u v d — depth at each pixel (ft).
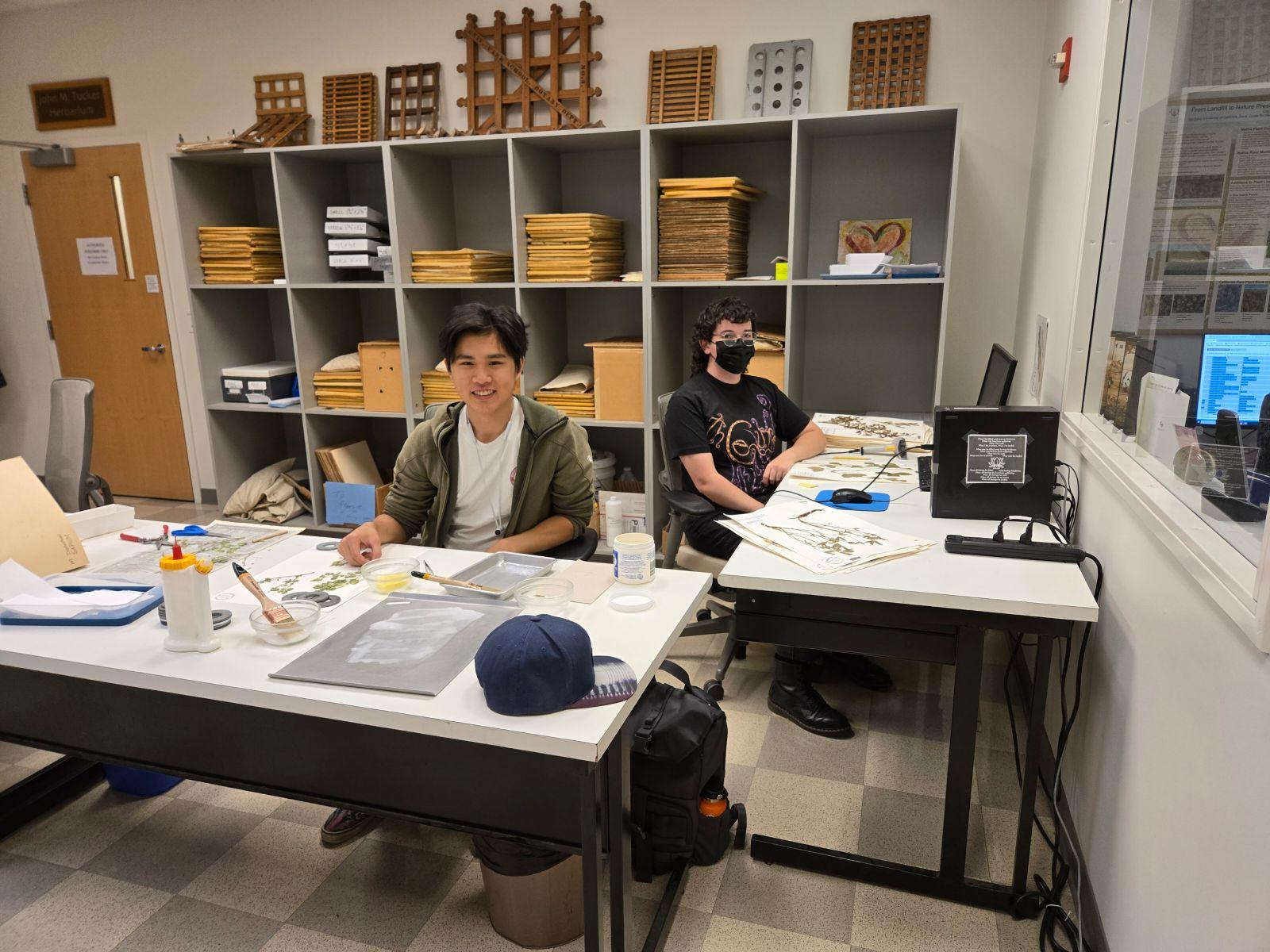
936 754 7.29
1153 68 5.66
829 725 7.57
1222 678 3.46
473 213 12.98
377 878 5.85
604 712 3.76
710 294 12.24
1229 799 3.29
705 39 11.32
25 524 5.56
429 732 3.73
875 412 11.57
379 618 4.75
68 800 6.74
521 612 4.80
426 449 6.83
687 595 5.09
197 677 4.11
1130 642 4.87
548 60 11.85
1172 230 5.07
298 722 4.42
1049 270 8.48
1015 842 5.93
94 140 14.46
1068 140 7.91
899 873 5.65
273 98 13.30
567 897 5.12
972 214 10.82
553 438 6.89
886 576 5.30
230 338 13.75
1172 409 4.79
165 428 15.35
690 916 5.46
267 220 14.03
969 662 5.18
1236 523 3.65
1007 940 5.24
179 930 5.38
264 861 6.04
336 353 13.51
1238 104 4.04
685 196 10.63
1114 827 4.89
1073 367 7.08
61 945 5.25
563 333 12.91
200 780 4.72
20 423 16.29
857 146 11.10
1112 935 4.74
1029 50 10.16
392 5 12.46
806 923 5.39
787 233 11.71
